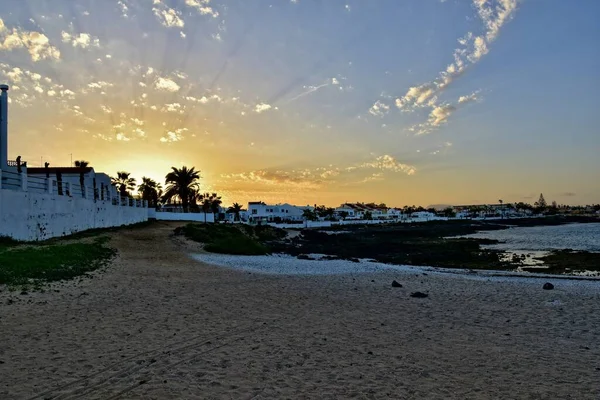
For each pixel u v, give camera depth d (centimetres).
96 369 749
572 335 1113
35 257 1783
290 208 15800
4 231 2166
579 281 2339
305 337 1030
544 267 3412
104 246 2747
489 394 706
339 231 11019
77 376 712
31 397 620
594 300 1633
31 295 1299
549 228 14038
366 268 2802
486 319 1288
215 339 977
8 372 711
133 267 2161
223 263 2795
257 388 699
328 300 1538
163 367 777
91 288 1502
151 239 3794
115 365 773
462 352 944
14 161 3662
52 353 820
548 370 834
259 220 12131
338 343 988
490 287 1953
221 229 5009
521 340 1056
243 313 1266
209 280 1933
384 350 944
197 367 787
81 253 2184
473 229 13062
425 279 2228
